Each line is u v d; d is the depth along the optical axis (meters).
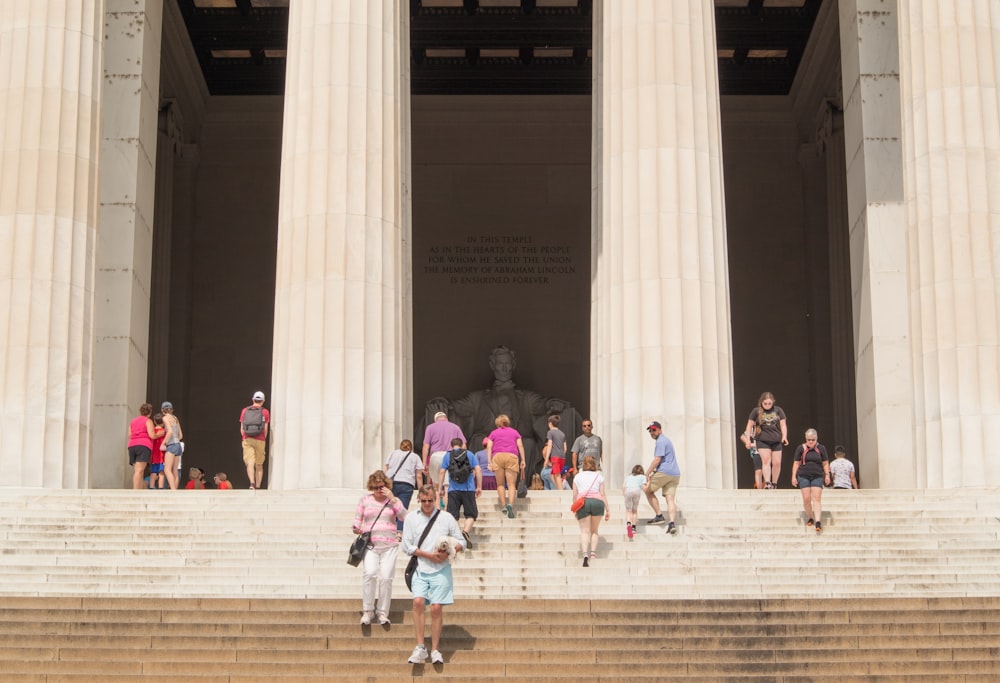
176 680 13.45
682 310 22.55
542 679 13.53
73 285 23.16
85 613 14.62
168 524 18.58
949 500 19.97
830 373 36.94
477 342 38.69
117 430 25.44
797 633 14.46
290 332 22.59
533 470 36.12
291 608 14.85
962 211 23.03
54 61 23.66
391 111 23.48
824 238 37.69
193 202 38.41
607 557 17.70
